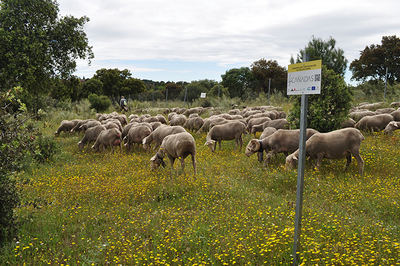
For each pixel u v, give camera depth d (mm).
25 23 16438
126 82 69250
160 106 46375
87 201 8562
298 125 13766
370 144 13492
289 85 5113
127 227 6660
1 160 5734
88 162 13938
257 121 18000
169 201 8469
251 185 9742
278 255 5117
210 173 10898
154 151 15531
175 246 5734
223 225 6617
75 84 21672
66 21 18062
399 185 8789
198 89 56375
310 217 6820
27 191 9180
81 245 5941
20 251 5672
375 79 40875
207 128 20156
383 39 42562
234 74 55781
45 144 14336
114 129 15508
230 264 5094
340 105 13227
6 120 5922
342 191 8562
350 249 5164
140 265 5184
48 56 16953
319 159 10430
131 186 9391
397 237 5852
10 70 15180
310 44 17719
